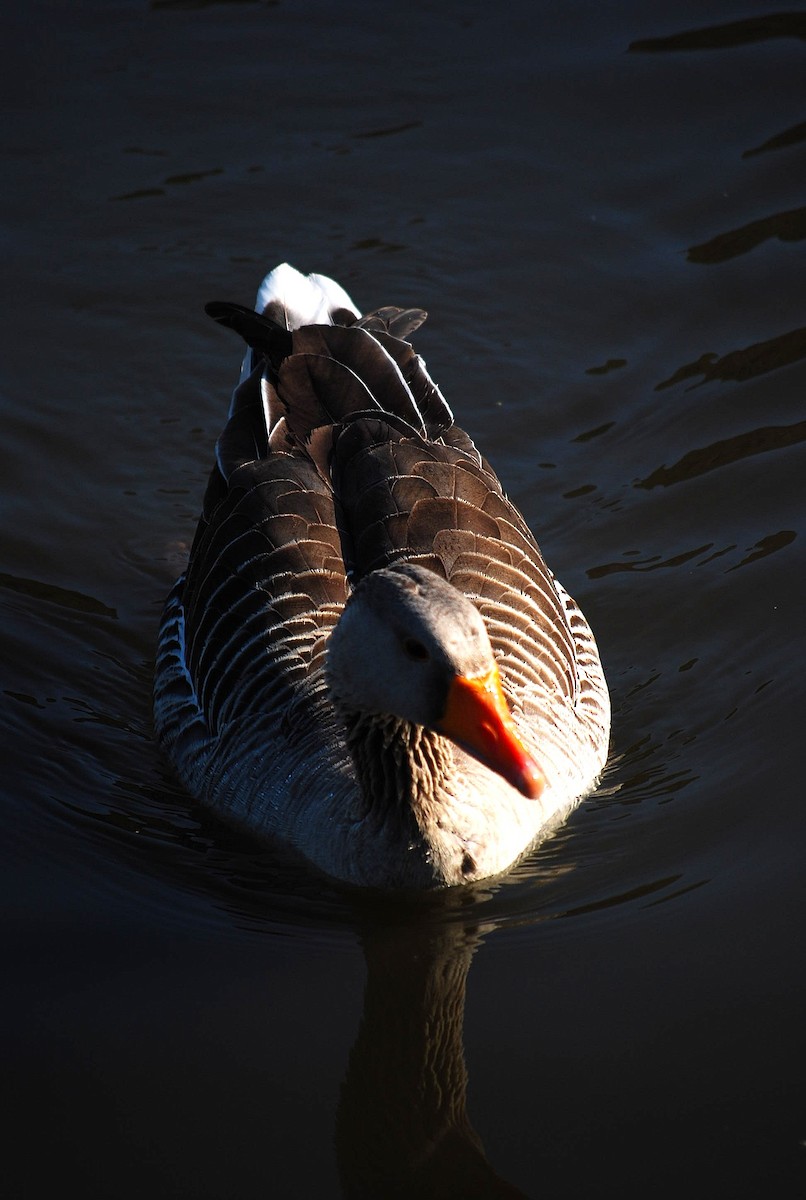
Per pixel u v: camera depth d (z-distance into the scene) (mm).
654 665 13719
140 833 12305
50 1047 10016
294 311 14703
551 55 20688
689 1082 9578
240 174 19250
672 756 12758
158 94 20359
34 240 18609
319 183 19203
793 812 11891
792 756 12469
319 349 13516
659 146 19375
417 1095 9734
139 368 17344
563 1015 10242
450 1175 9133
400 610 10086
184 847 12164
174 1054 10000
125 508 15914
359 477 12367
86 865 11898
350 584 12000
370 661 10359
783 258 17828
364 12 21516
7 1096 9641
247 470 12789
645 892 11320
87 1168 9188
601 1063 9797
